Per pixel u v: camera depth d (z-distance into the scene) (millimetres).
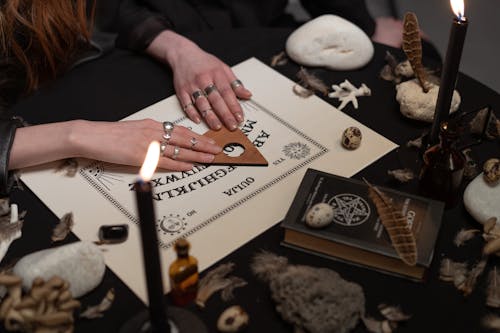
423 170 818
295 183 854
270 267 746
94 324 707
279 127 940
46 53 1046
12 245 785
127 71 1055
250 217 809
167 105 989
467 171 860
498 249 741
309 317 671
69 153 874
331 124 944
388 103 980
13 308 668
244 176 865
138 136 884
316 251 765
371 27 1369
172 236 785
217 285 728
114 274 749
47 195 843
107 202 833
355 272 747
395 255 718
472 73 1777
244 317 690
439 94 815
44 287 674
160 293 623
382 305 711
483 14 1869
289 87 1011
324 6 1331
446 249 774
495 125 916
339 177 811
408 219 759
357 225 750
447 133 770
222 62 1023
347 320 681
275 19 1370
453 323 702
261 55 1076
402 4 1877
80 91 1010
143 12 1135
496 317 705
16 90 1120
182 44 1054
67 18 1052
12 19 1022
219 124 939
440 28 1844
